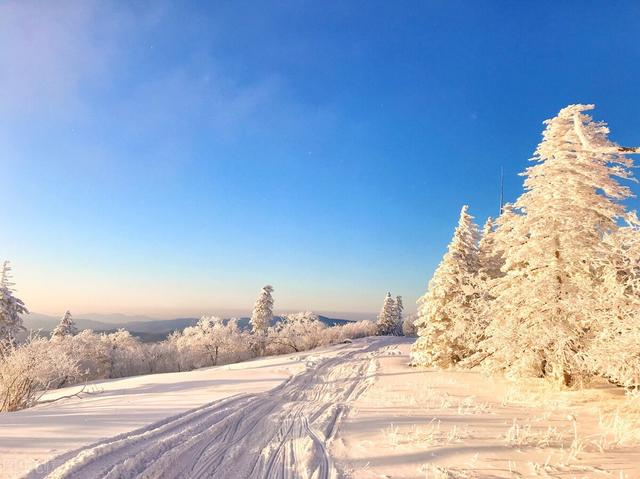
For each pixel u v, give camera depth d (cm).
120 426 801
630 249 921
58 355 1603
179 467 595
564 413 1027
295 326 5881
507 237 1631
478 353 1917
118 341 5719
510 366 1602
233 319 5806
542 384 1469
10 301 3120
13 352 1484
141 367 5034
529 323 1427
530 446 732
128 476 527
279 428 901
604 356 980
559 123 1430
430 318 2319
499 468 616
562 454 684
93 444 638
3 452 577
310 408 1151
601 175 1346
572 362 1325
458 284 2241
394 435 800
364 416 1025
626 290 1013
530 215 1469
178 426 839
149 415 940
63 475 489
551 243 1398
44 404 1582
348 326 6581
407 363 2516
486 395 1352
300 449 727
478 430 850
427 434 812
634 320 916
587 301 1234
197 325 5666
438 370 2133
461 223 2419
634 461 643
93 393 1842
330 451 719
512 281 1611
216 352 5366
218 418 959
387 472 605
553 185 1414
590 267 1359
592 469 609
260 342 5556
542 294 1377
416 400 1271
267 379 1873
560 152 1399
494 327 1591
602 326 1167
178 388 1700
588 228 1352
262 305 5462
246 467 628
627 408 1002
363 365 2455
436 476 586
